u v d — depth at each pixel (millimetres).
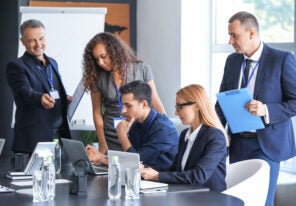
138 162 3164
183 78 6875
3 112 6797
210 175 3350
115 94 4570
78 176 3045
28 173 3775
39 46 4922
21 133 4988
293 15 6137
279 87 4121
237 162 3836
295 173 6094
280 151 4125
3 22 6812
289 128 4195
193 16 6863
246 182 3357
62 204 2744
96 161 4199
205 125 3498
